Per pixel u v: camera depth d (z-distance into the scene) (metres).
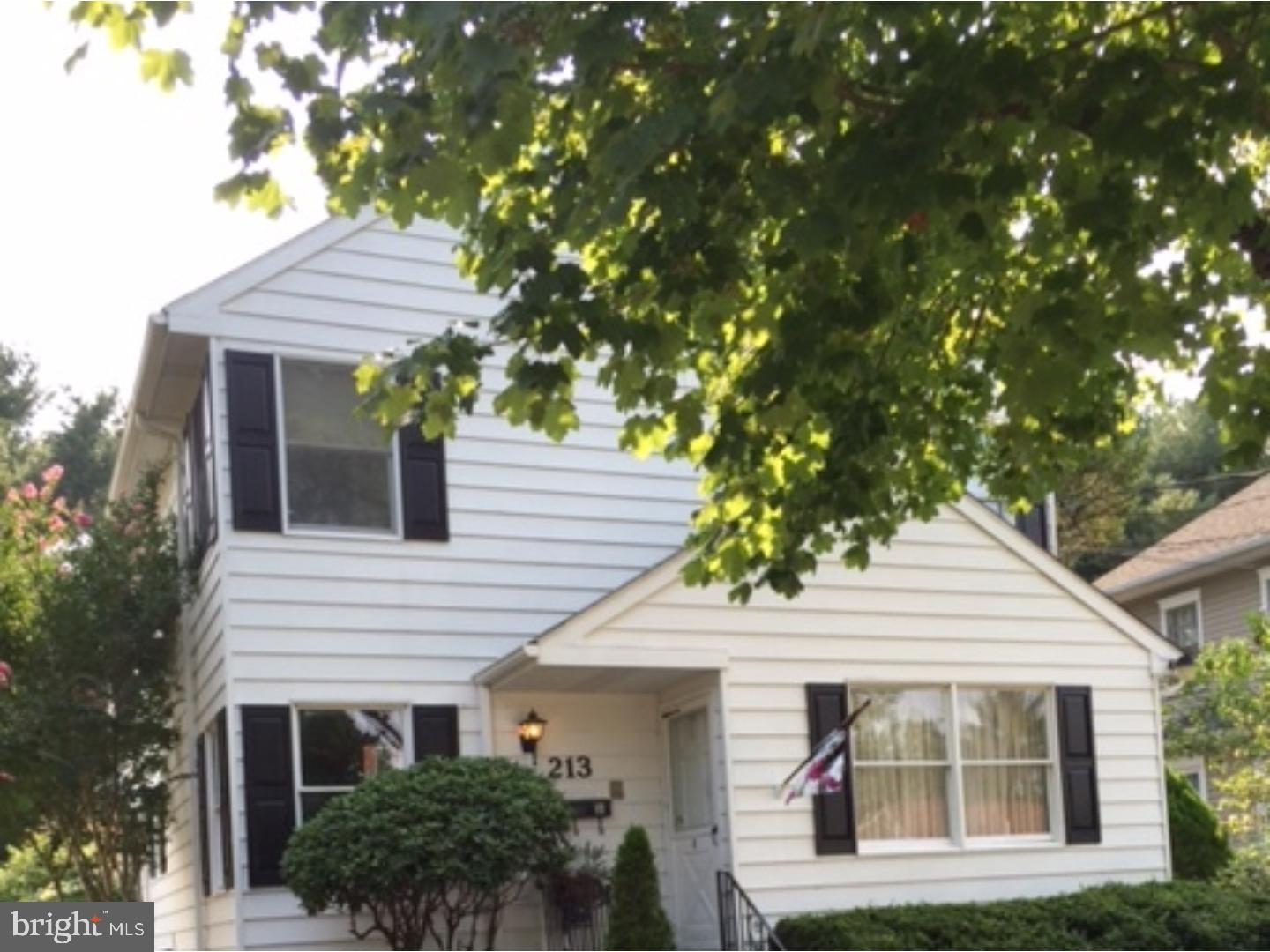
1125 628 16.11
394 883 11.79
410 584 13.98
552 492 14.77
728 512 9.53
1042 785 15.43
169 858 17.03
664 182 6.65
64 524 16.67
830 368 7.93
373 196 7.33
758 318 8.22
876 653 14.63
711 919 13.87
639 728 14.77
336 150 7.38
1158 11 7.41
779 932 13.34
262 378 13.69
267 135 7.13
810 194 7.01
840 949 13.03
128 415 16.31
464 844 11.90
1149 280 8.08
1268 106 7.09
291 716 13.26
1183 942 14.40
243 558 13.34
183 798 15.77
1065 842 15.26
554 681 13.96
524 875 12.72
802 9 6.36
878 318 7.72
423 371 7.78
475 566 14.30
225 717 13.30
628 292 7.72
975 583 15.31
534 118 7.31
